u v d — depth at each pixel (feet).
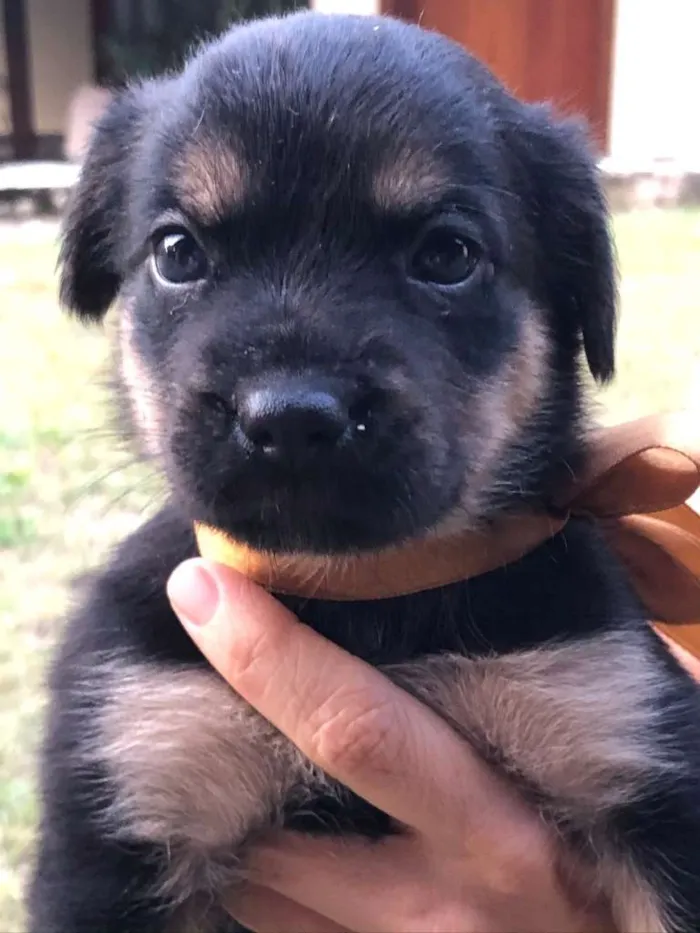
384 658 0.64
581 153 0.73
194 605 0.60
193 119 0.59
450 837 0.60
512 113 0.69
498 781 0.63
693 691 0.68
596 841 0.65
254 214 0.56
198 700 0.63
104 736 0.64
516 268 0.66
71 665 0.67
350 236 0.56
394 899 0.62
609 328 0.72
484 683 0.64
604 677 0.64
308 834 0.65
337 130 0.56
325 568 0.62
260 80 0.58
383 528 0.53
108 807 0.64
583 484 0.66
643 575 0.71
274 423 0.48
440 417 0.56
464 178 0.60
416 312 0.58
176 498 0.59
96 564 0.83
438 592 0.64
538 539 0.65
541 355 0.68
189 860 0.65
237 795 0.64
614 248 0.73
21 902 0.76
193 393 0.53
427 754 0.58
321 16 0.64
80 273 0.78
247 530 0.53
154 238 0.62
